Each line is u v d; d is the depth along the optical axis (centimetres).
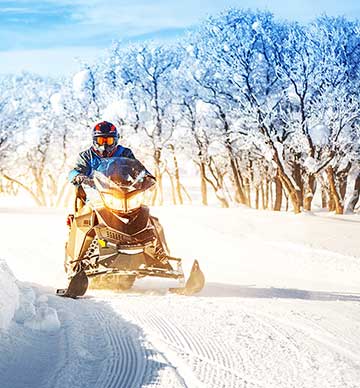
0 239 1698
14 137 5241
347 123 3331
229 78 3544
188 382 412
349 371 449
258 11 3753
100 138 868
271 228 2094
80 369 436
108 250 782
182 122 4400
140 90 4459
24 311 573
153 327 572
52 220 2298
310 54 3378
